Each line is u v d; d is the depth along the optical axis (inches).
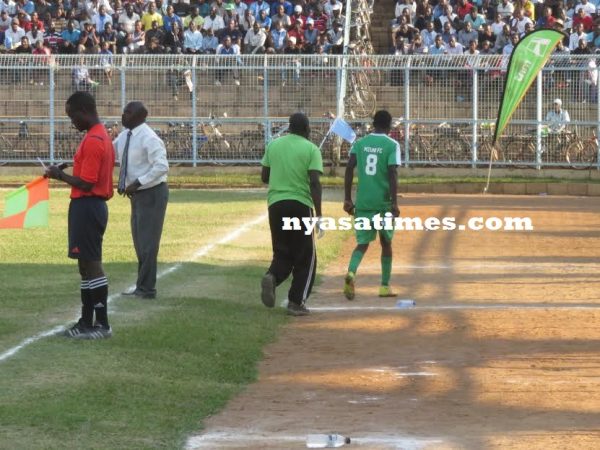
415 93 3390.7
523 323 1259.2
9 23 4148.6
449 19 3966.5
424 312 1334.9
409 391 945.5
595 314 1315.2
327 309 1359.5
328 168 3368.6
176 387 927.0
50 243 1879.9
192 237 2006.6
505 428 820.6
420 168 3388.3
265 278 1279.5
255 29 3937.0
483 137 3371.1
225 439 788.0
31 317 1197.7
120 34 4001.0
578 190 3179.1
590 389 946.1
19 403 841.5
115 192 2923.2
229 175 3348.9
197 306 1315.2
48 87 3430.1
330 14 4136.3
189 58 3474.4
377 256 1865.2
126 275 1545.3
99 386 903.7
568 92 3348.9
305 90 3420.3
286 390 949.2
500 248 1979.6
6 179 3272.6
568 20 4065.0
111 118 3395.7
